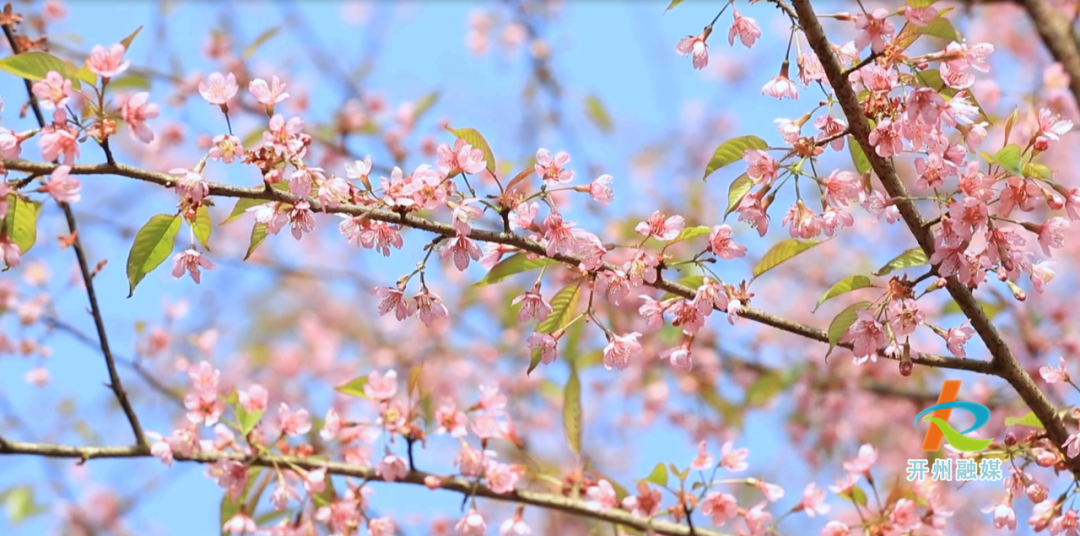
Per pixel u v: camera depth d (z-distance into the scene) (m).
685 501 2.15
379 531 2.16
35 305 2.49
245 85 2.92
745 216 2.00
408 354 3.53
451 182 1.99
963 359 2.05
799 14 1.97
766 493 2.15
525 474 2.23
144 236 2.02
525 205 2.00
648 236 2.01
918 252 2.03
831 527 2.13
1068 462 2.05
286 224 2.00
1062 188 1.98
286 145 1.98
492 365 3.42
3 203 1.96
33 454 2.12
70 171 1.97
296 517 2.16
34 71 1.99
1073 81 2.45
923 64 1.98
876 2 3.59
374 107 3.02
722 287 2.02
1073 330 2.65
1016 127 2.42
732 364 3.09
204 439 2.17
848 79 1.98
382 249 2.00
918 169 1.98
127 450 2.15
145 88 2.48
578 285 2.06
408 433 2.16
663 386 3.11
